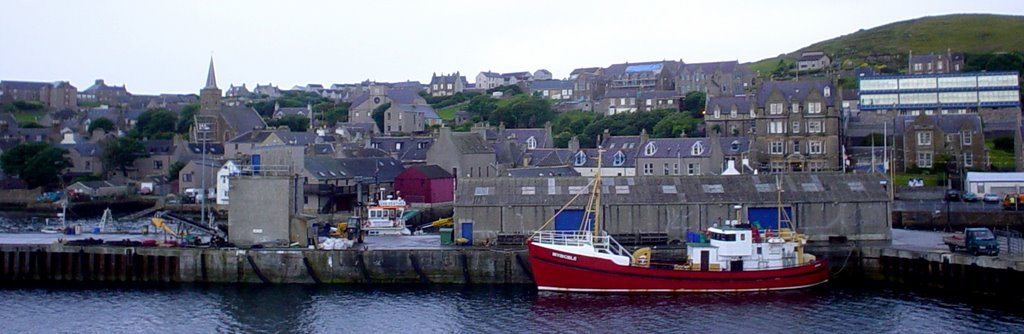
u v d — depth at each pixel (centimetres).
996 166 13488
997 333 5700
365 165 13662
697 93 19862
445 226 10069
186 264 7362
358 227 8394
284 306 6606
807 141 13838
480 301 6688
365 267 7250
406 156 15125
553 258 6925
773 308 6444
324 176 12481
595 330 5934
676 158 13475
